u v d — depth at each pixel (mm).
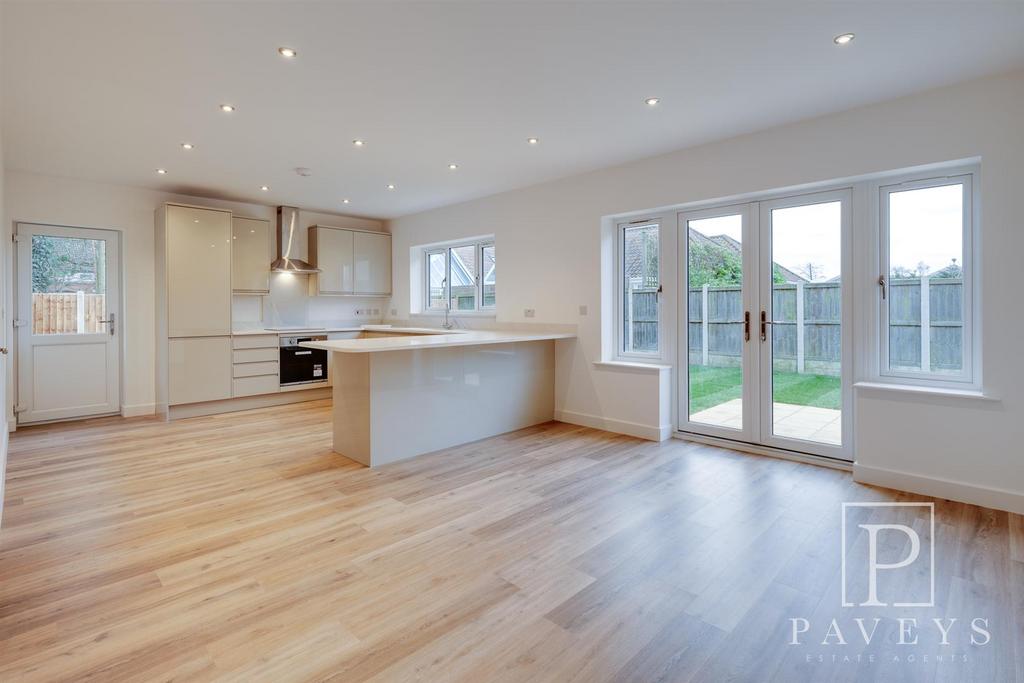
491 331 5555
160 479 3385
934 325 3213
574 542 2492
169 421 5098
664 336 4504
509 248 5473
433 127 3604
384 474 3498
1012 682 1561
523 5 2186
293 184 5156
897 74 2838
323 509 2889
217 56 2588
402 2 2154
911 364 3303
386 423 3748
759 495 3094
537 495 3102
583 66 2736
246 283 5805
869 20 2305
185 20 2262
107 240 5184
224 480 3369
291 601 1991
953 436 2986
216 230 5387
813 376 3709
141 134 3686
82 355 5102
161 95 3033
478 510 2877
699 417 4332
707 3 2176
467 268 6375
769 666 1636
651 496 3088
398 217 7000
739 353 4074
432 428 4055
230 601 1988
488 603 1980
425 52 2578
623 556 2352
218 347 5426
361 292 6836
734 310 4090
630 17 2281
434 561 2307
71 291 5023
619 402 4621
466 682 1562
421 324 6793
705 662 1654
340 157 4262
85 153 4113
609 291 4770
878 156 3225
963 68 2770
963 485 2953
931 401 3053
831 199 3574
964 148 2934
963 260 3100
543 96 3109
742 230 4016
